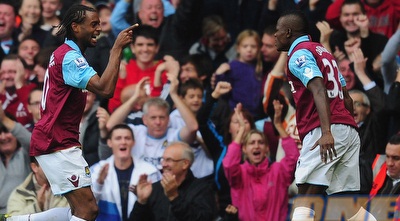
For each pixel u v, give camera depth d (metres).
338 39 34.22
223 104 32.34
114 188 30.25
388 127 31.77
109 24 37.56
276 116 30.34
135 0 37.78
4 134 31.42
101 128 31.28
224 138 31.88
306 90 23.11
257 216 29.92
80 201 23.56
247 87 34.47
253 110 34.19
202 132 31.94
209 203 29.47
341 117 23.14
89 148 32.03
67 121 23.52
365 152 30.33
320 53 23.17
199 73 35.06
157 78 33.97
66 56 23.22
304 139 23.30
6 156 31.55
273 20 36.56
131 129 30.73
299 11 23.69
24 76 34.88
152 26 36.06
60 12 39.00
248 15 38.19
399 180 27.81
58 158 23.39
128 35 23.02
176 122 32.50
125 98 33.16
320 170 23.08
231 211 30.00
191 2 36.44
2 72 34.66
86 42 23.67
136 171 30.55
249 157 30.22
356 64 31.97
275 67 32.47
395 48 32.75
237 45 35.06
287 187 30.02
